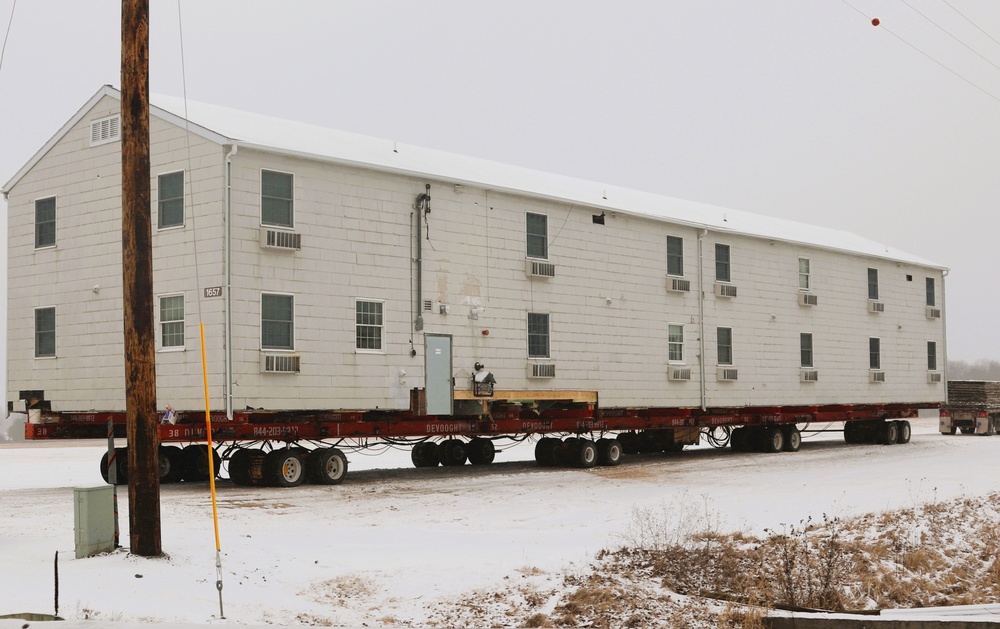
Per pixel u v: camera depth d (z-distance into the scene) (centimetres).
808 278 3775
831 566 1469
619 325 3020
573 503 2106
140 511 1315
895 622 1179
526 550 1545
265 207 2202
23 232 2555
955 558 1666
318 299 2273
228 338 2106
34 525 1595
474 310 2608
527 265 2758
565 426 2836
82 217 2431
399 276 2442
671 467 2936
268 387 2166
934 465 3006
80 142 2450
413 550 1521
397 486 2325
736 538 1667
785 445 3647
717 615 1252
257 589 1234
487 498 2161
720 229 3369
